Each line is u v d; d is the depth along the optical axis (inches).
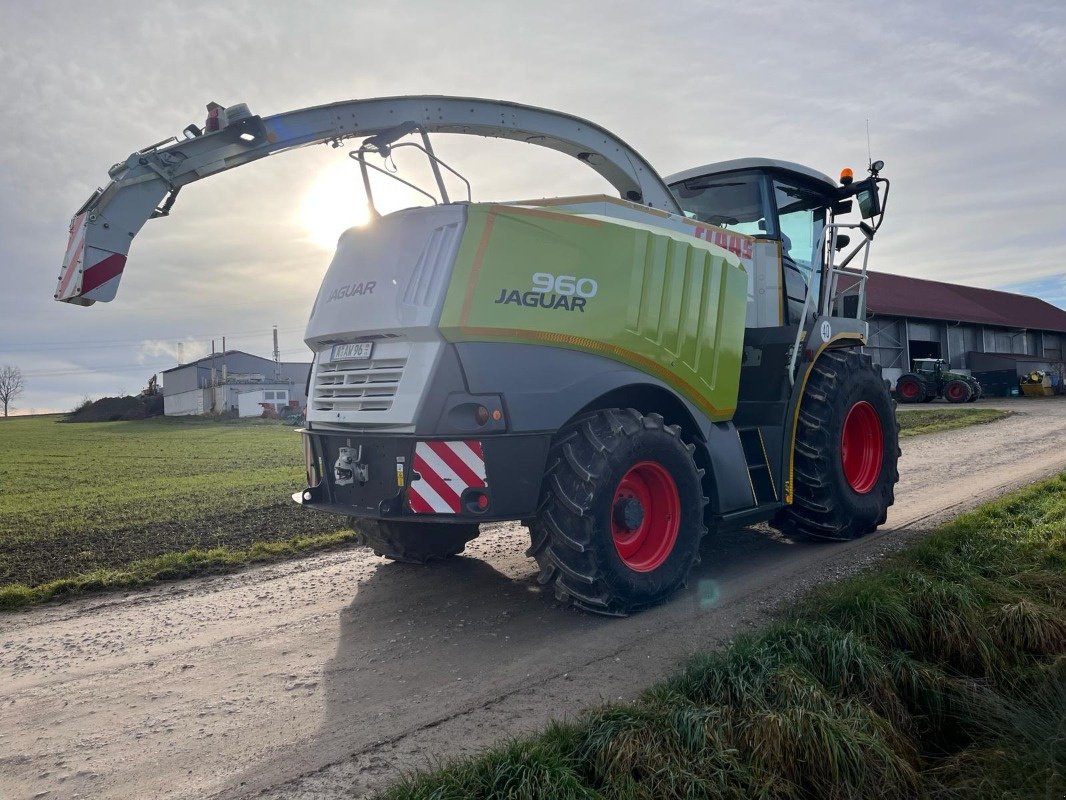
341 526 303.4
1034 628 149.6
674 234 192.7
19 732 126.7
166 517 360.5
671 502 178.9
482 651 154.5
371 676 144.4
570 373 166.1
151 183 179.9
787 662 128.6
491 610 181.6
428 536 215.9
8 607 201.8
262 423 1628.9
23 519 376.5
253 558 246.4
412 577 215.0
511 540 257.6
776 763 110.2
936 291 1453.0
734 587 189.5
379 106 202.5
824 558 211.9
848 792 109.8
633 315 176.1
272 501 399.9
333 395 187.0
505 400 157.8
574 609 178.5
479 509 158.2
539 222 168.6
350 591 204.5
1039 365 1194.0
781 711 116.3
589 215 176.7
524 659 148.6
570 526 162.4
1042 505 241.1
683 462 178.4
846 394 228.2
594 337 169.2
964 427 595.2
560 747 106.1
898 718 130.0
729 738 111.9
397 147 204.8
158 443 1064.8
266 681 144.4
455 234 163.8
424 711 127.2
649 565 174.7
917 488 317.4
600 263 172.9
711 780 103.5
